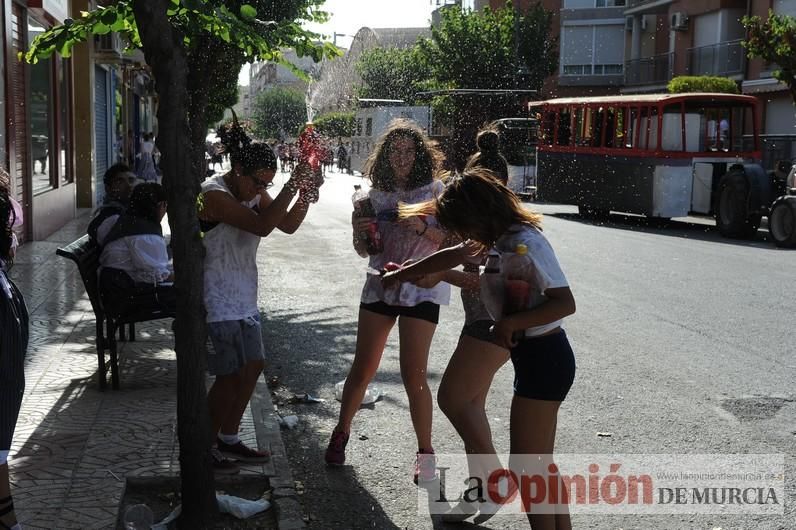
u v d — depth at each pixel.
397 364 7.65
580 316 9.67
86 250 6.61
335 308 10.26
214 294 4.83
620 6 48.41
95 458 4.98
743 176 18.47
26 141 15.24
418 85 34.09
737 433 5.82
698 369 7.42
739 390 6.80
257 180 4.84
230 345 4.84
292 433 5.86
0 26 13.56
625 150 22.34
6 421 3.58
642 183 21.73
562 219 24.02
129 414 5.79
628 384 6.97
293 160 4.96
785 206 16.69
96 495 4.47
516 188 31.02
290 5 6.38
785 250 16.39
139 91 38.97
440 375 7.26
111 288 6.39
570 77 49.69
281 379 7.23
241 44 4.71
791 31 23.06
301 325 9.32
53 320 8.80
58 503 4.36
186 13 4.36
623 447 5.56
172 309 6.51
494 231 3.67
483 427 4.46
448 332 9.00
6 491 3.67
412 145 5.00
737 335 8.73
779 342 8.41
